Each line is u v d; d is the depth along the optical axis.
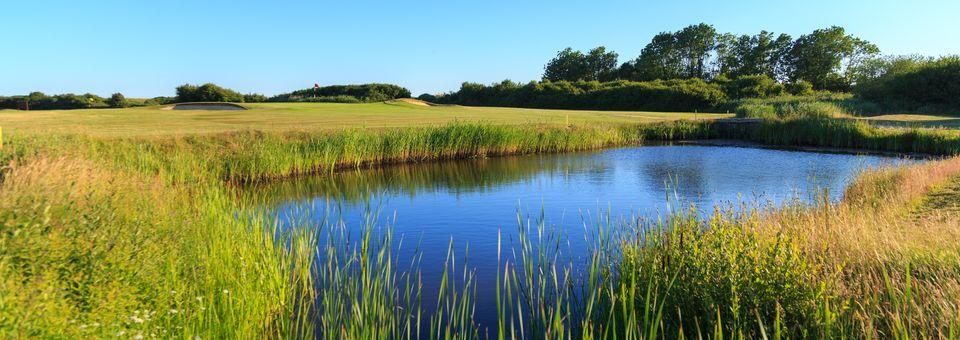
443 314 6.02
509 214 12.32
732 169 19.69
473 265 8.05
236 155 17.00
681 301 4.93
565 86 68.25
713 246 5.18
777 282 4.56
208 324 4.77
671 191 15.34
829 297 4.37
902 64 48.81
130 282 4.72
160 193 9.38
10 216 4.94
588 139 27.67
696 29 85.19
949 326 3.73
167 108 40.84
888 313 4.19
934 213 8.02
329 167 19.52
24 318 3.35
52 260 4.47
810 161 21.67
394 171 19.88
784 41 82.38
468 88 74.62
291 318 5.79
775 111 35.72
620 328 4.96
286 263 6.88
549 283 6.77
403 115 34.59
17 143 11.84
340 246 8.95
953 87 40.66
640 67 85.38
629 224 10.05
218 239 6.77
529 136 25.66
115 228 5.65
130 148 15.38
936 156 22.41
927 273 4.87
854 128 26.77
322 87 68.50
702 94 56.94
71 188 6.52
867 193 10.40
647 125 31.94
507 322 5.71
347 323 5.11
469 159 23.25
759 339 4.41
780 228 5.93
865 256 5.51
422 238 9.97
